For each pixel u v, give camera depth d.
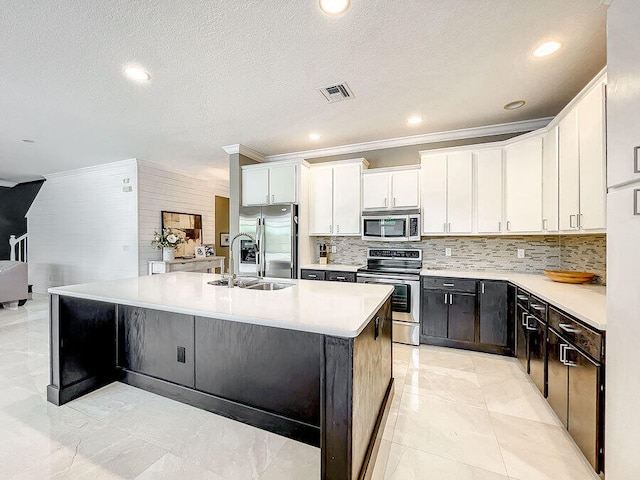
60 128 3.64
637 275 1.14
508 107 3.05
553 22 1.85
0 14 1.76
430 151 3.62
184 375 2.24
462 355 3.19
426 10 1.75
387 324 2.20
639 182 1.13
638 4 1.11
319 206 4.28
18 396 2.33
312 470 1.63
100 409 2.17
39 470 1.60
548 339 2.18
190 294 2.06
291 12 1.77
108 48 2.10
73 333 2.29
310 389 1.85
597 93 2.07
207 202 6.73
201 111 3.15
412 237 3.68
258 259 4.15
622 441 1.23
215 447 1.79
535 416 2.12
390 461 1.70
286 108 3.08
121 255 5.41
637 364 1.14
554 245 3.42
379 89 2.69
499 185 3.30
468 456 1.74
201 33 1.95
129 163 5.26
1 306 5.15
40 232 6.51
